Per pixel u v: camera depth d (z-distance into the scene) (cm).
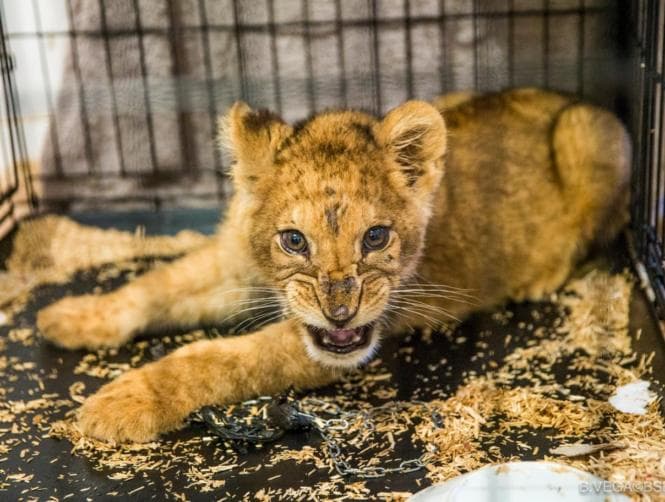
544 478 99
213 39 151
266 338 114
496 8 146
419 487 103
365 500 102
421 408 111
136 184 151
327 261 109
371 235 110
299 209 110
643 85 128
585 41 142
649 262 126
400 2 148
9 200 146
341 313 108
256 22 150
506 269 126
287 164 112
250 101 147
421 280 120
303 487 103
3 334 126
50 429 111
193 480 105
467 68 146
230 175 117
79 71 153
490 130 127
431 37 149
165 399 110
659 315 121
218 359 112
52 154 154
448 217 122
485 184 125
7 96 146
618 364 116
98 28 152
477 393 113
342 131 114
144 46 152
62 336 122
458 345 121
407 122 113
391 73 149
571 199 129
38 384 118
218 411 110
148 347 123
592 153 129
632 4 134
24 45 153
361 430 109
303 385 115
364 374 117
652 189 130
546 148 128
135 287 124
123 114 150
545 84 143
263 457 107
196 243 142
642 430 107
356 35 149
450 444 107
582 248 130
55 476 106
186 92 149
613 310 123
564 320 124
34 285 136
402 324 121
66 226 146
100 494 104
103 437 109
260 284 118
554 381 114
